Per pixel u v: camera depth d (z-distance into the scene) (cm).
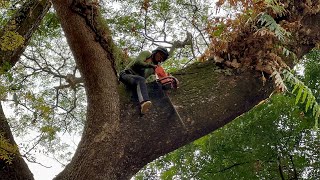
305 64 1011
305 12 579
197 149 1048
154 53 545
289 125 973
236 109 553
